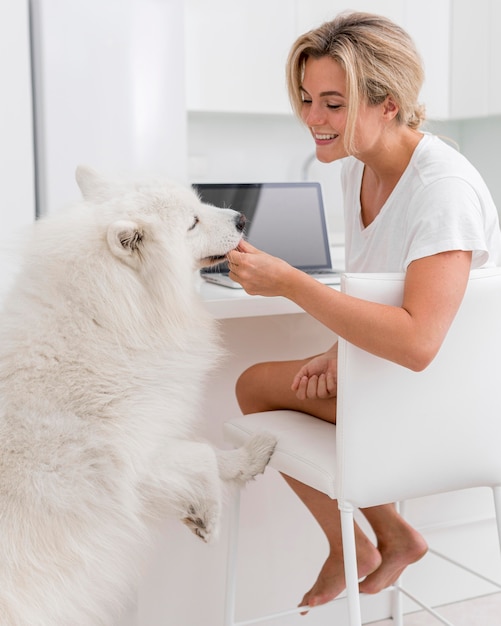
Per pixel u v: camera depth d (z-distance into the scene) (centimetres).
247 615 233
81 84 252
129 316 154
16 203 246
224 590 229
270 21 354
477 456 161
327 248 239
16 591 143
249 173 399
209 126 387
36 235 160
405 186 168
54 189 252
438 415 156
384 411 153
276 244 232
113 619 204
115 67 256
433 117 383
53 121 249
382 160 172
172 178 178
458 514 254
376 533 202
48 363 150
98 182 172
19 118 244
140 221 157
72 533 149
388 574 201
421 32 373
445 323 146
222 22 344
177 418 165
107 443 151
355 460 153
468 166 164
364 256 184
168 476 158
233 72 351
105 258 153
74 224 158
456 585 260
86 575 153
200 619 227
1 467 145
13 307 155
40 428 147
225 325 215
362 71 159
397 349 145
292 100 178
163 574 220
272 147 403
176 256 159
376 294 151
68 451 148
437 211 153
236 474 176
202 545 223
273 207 234
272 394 198
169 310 158
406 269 154
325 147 173
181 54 266
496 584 211
